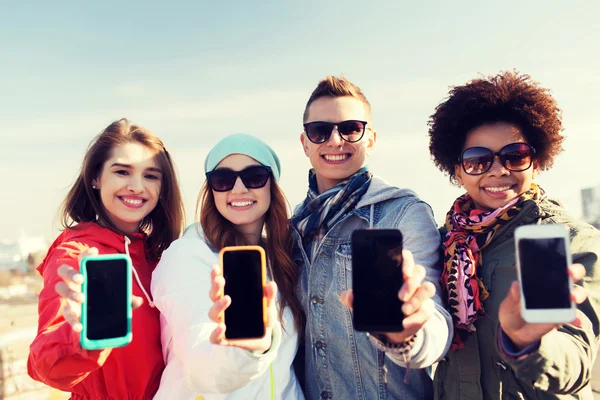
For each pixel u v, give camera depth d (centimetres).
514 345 183
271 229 298
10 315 2748
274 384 259
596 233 228
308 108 316
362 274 178
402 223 270
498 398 235
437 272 262
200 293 242
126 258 188
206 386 208
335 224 288
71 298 177
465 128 272
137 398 264
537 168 272
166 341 270
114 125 310
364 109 312
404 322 176
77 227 294
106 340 181
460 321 238
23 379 421
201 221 290
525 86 260
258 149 287
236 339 184
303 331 289
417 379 271
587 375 194
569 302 165
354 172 307
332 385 271
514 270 234
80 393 262
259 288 188
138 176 301
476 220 251
